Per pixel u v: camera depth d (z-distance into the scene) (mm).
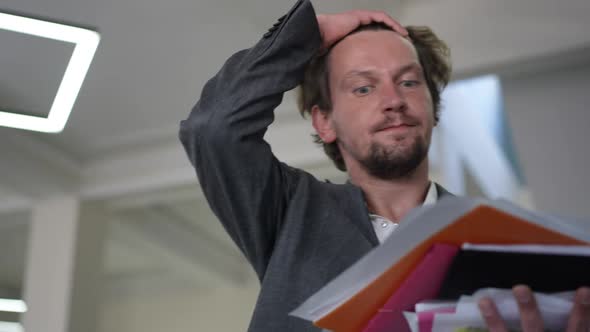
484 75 4402
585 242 908
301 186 1608
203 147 1574
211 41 4586
